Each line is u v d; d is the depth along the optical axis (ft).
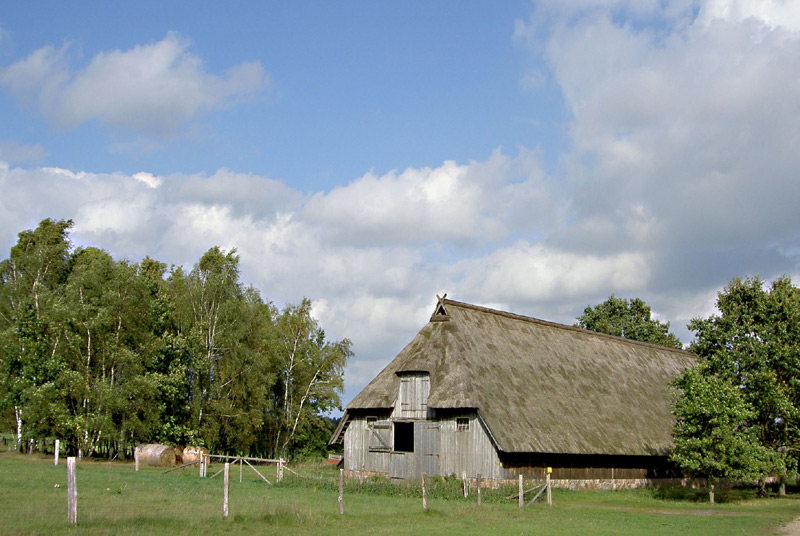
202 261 223.92
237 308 203.21
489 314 153.89
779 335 137.69
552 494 123.13
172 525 63.52
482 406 124.26
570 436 131.44
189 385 192.75
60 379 160.66
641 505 113.80
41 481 94.38
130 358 170.60
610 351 179.83
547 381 145.79
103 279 178.91
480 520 81.56
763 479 138.72
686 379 127.95
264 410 218.18
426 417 131.64
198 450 167.73
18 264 195.72
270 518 71.56
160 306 193.06
